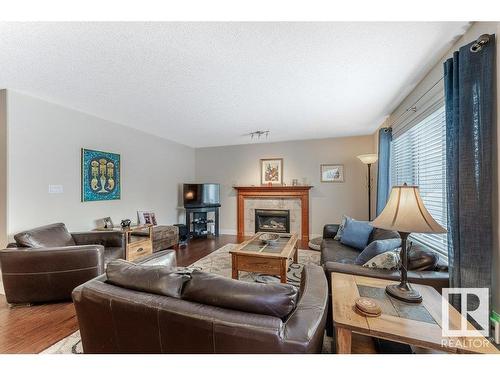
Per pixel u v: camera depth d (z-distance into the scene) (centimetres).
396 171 349
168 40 177
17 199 271
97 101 302
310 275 152
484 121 148
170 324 105
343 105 321
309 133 487
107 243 310
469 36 168
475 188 151
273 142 573
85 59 203
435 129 234
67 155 324
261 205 578
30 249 226
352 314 118
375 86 262
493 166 148
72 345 169
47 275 227
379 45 186
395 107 330
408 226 128
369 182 435
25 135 278
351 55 200
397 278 165
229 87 262
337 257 265
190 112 347
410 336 102
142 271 127
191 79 242
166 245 427
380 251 199
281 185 564
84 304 123
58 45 182
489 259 146
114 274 130
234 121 395
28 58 200
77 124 336
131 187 430
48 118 301
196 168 632
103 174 375
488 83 147
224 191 613
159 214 504
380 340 139
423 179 264
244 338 94
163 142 517
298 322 99
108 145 385
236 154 603
